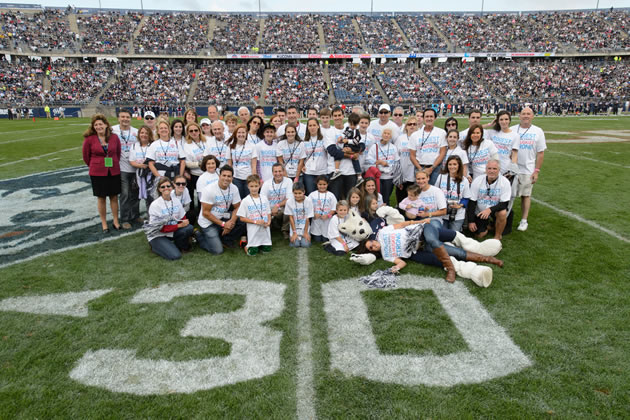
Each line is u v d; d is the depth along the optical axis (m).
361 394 2.79
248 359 3.19
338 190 6.22
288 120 6.75
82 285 4.50
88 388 2.89
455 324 3.65
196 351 3.29
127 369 3.09
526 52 47.59
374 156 6.46
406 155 6.71
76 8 49.34
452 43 49.75
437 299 4.09
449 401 2.72
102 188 6.14
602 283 4.36
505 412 2.62
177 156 6.51
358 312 3.87
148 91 40.91
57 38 44.81
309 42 49.38
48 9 48.88
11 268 4.96
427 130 6.29
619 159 12.71
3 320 3.77
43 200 8.40
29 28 44.88
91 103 37.91
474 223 5.74
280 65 47.94
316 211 5.71
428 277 4.61
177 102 39.41
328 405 2.70
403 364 3.11
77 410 2.69
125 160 6.66
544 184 9.45
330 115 6.26
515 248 5.42
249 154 6.28
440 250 4.63
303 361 3.16
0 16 44.91
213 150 6.46
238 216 5.43
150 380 2.97
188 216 6.54
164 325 3.67
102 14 49.56
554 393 2.78
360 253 5.35
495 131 6.20
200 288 4.41
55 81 40.16
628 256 5.07
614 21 50.25
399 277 4.62
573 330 3.51
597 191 8.66
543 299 4.05
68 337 3.50
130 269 4.93
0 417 2.62
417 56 47.84
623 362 3.08
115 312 3.90
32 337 3.49
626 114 37.09
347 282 4.52
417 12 55.72
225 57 46.66
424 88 43.44
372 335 3.49
